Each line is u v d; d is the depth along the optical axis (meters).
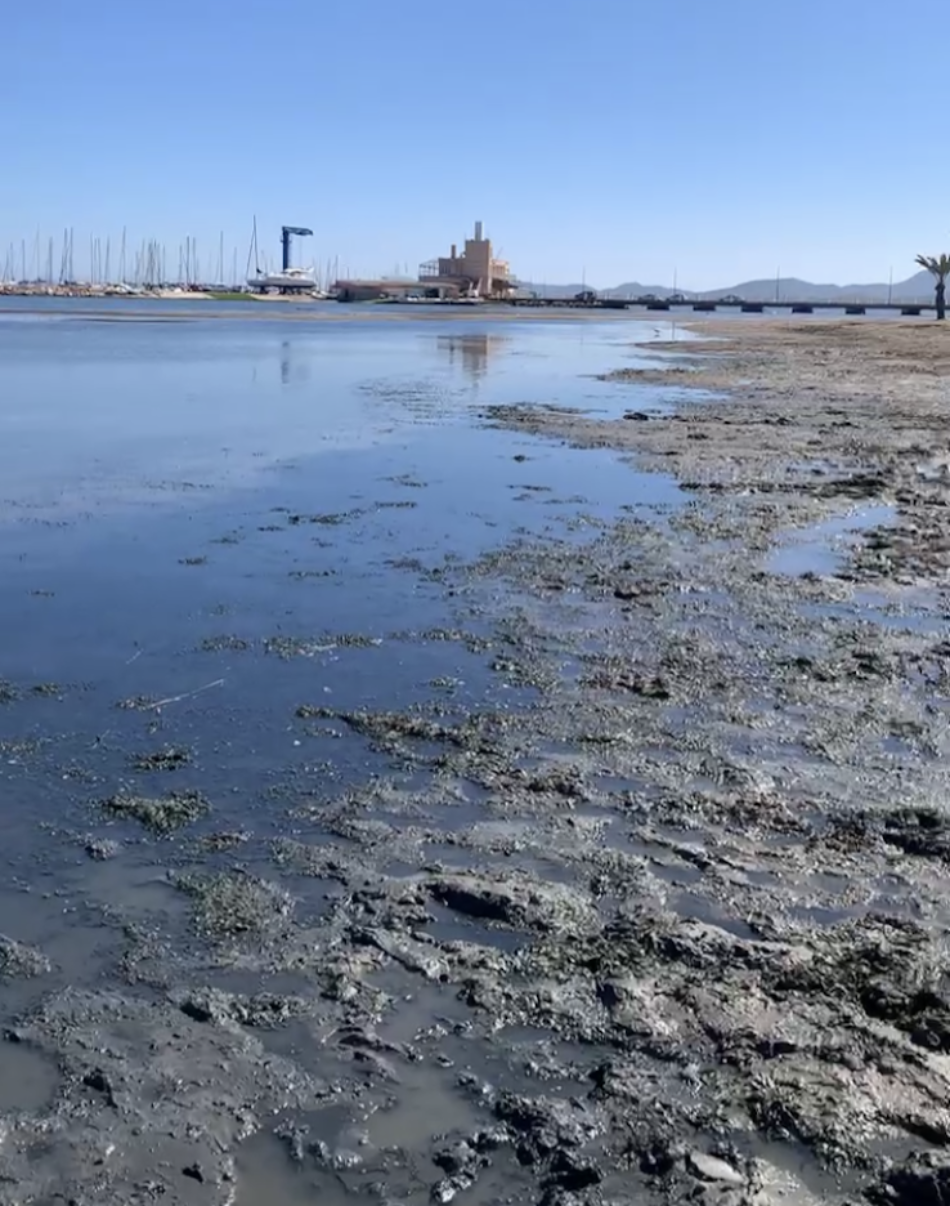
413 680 5.76
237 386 23.56
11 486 11.30
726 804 4.40
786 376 27.98
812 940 3.49
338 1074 2.91
